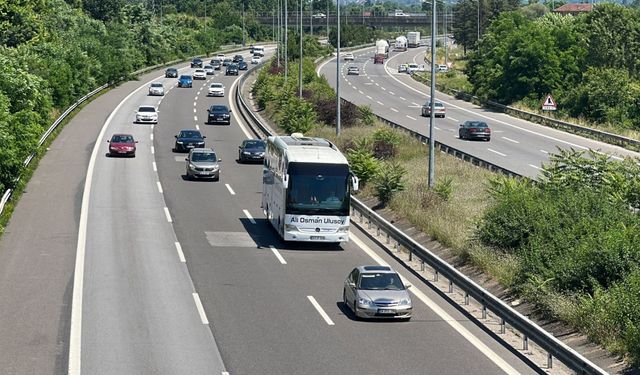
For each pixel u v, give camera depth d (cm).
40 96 7769
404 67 18562
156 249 4491
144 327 3228
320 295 3728
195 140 8012
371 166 6081
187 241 4691
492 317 3406
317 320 3359
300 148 4747
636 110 10462
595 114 10600
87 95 11506
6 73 7188
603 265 3503
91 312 3400
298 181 4575
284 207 4578
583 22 13038
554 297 3384
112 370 2762
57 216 5184
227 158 7744
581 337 3122
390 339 3139
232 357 2906
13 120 5775
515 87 12369
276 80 12988
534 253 3750
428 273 4084
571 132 9594
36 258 4228
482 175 6328
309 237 4566
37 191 5903
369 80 16588
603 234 3722
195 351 2964
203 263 4238
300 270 4162
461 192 5766
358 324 3322
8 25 12012
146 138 8738
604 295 3228
